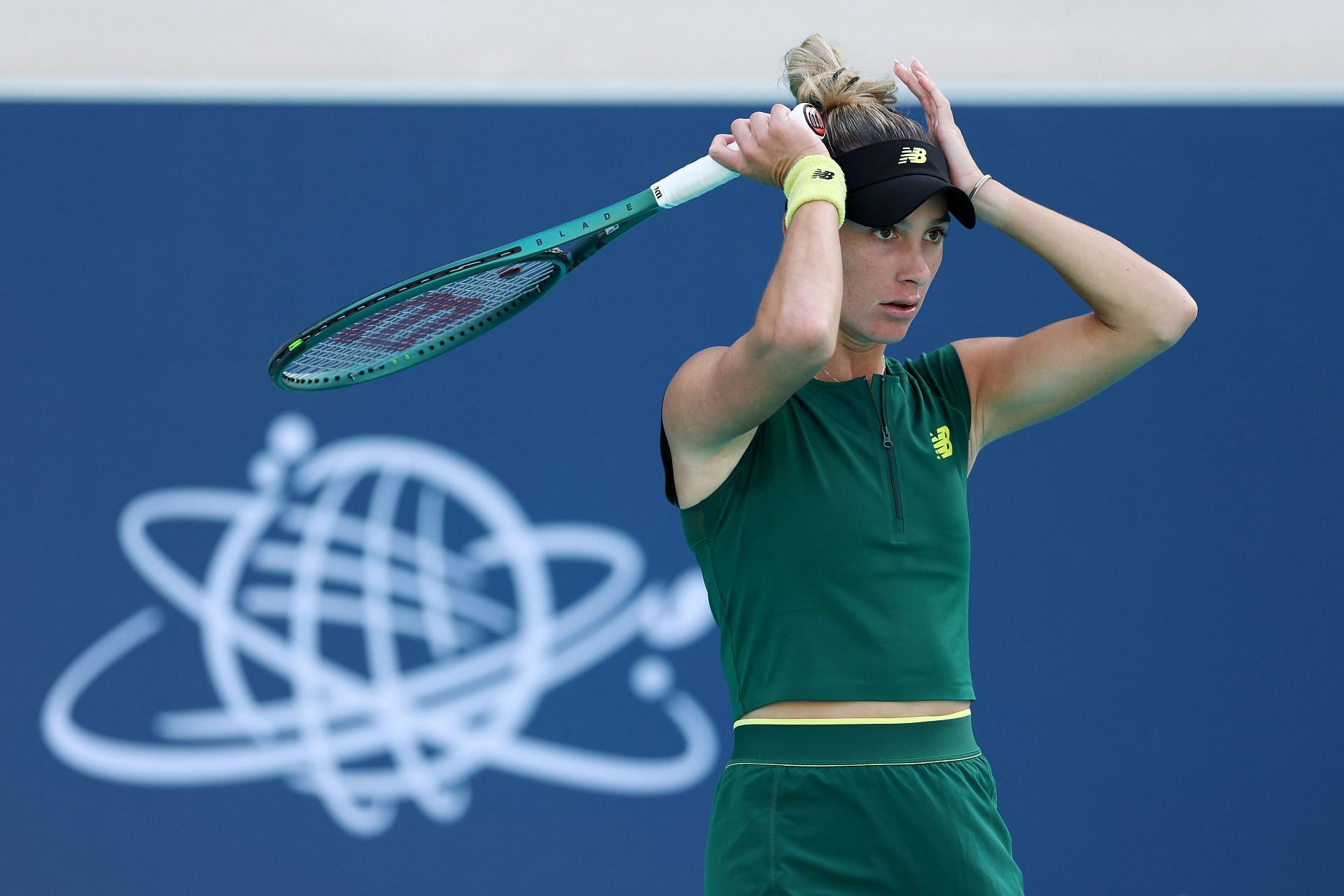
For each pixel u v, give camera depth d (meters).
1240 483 17.86
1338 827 17.47
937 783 7.82
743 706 8.19
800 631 7.86
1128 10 19.38
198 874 16.80
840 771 7.75
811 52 8.87
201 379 17.36
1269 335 18.05
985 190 8.52
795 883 7.66
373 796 17.03
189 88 17.62
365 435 17.42
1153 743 17.47
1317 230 18.17
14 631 16.92
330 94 17.72
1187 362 17.95
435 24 19.08
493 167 17.77
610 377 17.59
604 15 19.16
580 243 9.12
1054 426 17.78
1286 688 17.64
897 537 7.98
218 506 17.23
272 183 17.61
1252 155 18.20
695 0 19.23
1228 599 17.70
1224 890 17.34
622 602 17.38
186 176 17.55
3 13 18.58
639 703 17.28
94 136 17.52
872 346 8.52
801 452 8.05
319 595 17.22
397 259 17.61
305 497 17.31
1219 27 19.38
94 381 17.27
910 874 7.70
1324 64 19.39
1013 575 17.56
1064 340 8.55
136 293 17.39
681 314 17.70
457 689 17.19
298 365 9.34
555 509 17.45
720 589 8.25
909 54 19.28
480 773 17.11
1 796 16.73
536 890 16.98
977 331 17.80
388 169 17.69
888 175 7.92
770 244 17.81
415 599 17.28
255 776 16.97
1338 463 17.95
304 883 16.88
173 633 17.06
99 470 17.17
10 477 17.08
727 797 8.10
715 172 8.62
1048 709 17.44
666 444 8.25
